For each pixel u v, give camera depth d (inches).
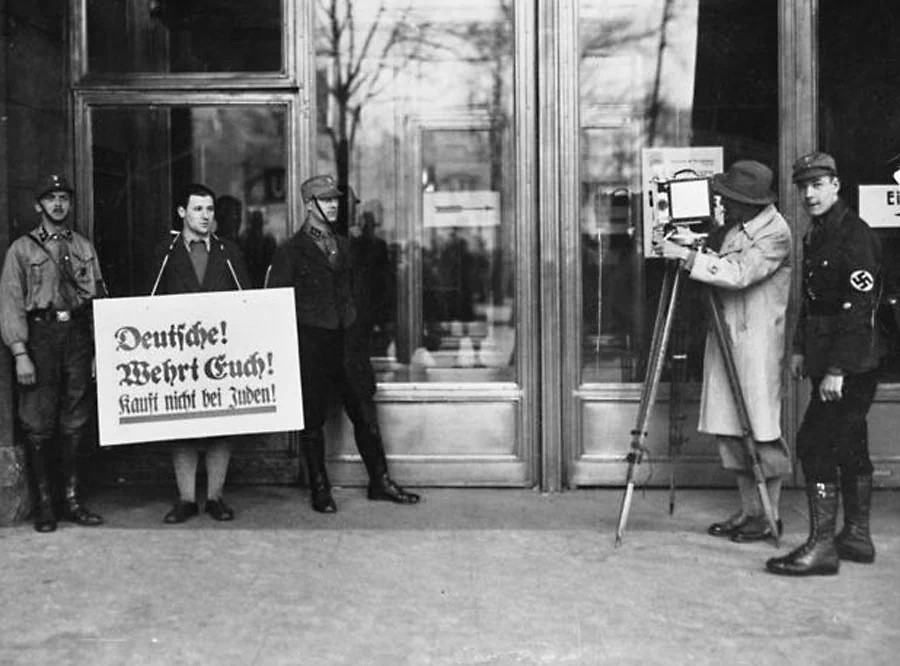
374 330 298.8
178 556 234.1
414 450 296.0
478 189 299.0
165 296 257.8
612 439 292.7
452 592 209.8
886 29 292.4
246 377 260.7
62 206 255.1
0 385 257.6
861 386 220.7
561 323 291.6
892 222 292.2
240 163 297.9
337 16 299.9
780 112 290.2
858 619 194.2
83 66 293.0
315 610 200.4
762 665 174.6
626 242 293.9
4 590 212.2
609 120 294.5
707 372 245.1
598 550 236.7
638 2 293.7
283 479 298.4
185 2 295.9
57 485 273.7
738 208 241.0
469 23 298.5
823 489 220.1
